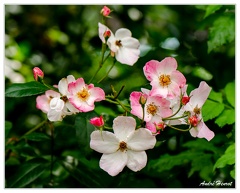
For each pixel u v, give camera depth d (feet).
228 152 1.72
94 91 1.56
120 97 1.79
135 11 2.43
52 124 1.85
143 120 1.51
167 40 2.38
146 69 1.55
